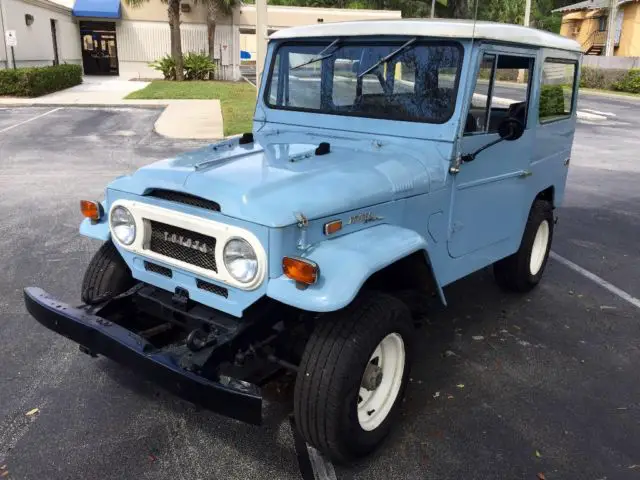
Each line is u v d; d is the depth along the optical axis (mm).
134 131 14094
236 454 3059
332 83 3846
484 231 4117
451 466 3025
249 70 39531
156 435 3186
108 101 18938
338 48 3785
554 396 3693
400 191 3199
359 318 2756
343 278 2566
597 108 24188
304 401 2713
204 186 2850
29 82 19203
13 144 12062
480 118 3672
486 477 2955
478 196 3898
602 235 7312
